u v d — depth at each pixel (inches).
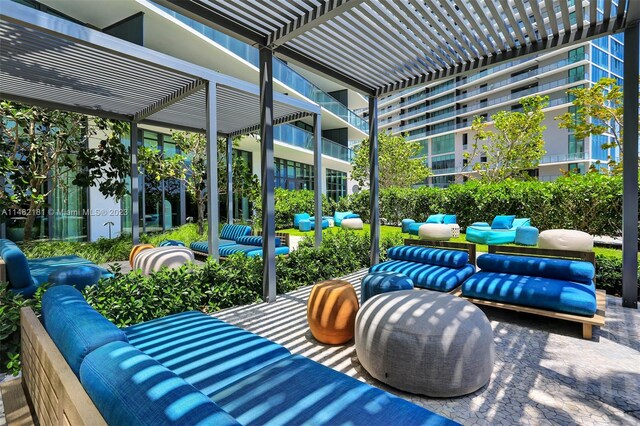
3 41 161.9
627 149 156.0
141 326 98.1
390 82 223.8
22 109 287.3
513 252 183.8
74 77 209.0
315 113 296.4
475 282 152.2
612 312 152.9
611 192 312.8
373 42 169.0
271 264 175.9
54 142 317.4
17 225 341.7
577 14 144.6
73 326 56.3
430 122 1811.0
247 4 133.3
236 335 89.9
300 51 178.9
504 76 1494.8
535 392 91.7
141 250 236.1
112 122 345.7
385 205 613.6
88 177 331.6
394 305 102.1
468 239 397.7
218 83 219.1
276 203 611.5
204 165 438.6
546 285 137.9
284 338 131.6
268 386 63.2
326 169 1023.6
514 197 410.9
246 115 319.3
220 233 386.0
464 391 88.4
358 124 1054.4
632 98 152.3
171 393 37.0
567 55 1219.9
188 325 98.2
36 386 61.9
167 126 336.2
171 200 491.2
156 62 184.4
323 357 115.9
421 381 88.4
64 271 156.2
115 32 383.9
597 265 189.2
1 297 111.5
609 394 90.4
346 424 52.6
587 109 450.3
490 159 916.0
